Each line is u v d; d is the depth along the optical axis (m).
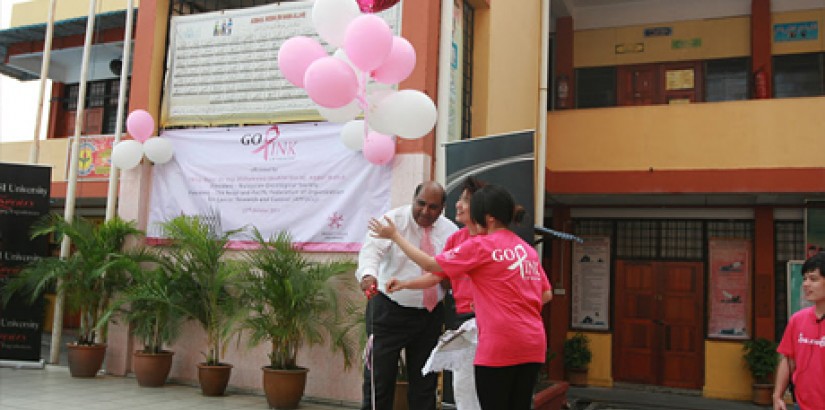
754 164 10.53
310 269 6.55
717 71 12.57
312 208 7.05
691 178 10.45
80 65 14.31
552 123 11.72
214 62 7.80
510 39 9.19
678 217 11.79
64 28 12.83
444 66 6.82
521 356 3.23
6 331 8.13
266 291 6.47
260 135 7.43
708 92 12.57
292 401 6.36
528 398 3.32
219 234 7.48
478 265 3.33
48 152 12.51
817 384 3.60
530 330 3.27
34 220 8.38
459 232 3.98
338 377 6.73
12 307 8.18
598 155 11.38
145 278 7.26
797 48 12.03
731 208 11.48
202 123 7.79
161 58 8.16
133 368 7.83
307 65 4.76
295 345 6.59
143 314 7.24
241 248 7.34
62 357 9.91
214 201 7.58
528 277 3.37
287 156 7.25
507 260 3.33
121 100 8.42
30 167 8.45
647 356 11.72
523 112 9.72
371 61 4.45
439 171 6.71
